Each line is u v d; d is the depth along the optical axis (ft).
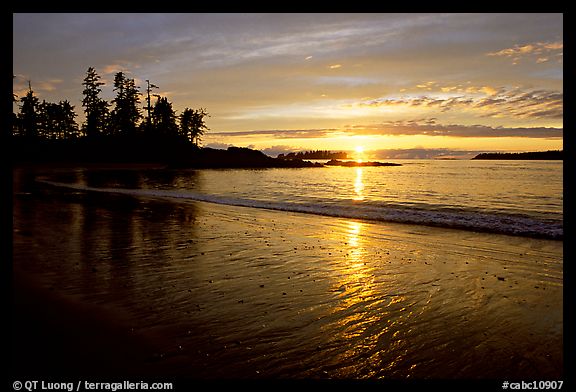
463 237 38.42
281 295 21.45
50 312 18.16
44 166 198.70
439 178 158.10
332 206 64.39
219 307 19.52
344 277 24.88
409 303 20.48
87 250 30.73
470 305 20.25
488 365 14.46
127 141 252.42
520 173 193.06
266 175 186.19
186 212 54.70
